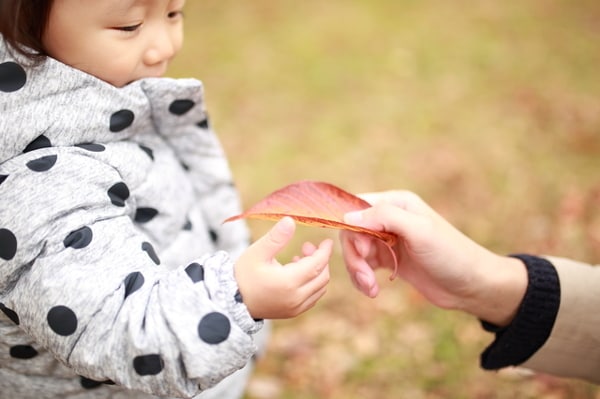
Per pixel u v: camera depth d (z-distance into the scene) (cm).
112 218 53
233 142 156
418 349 99
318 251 52
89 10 51
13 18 49
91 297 49
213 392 65
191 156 68
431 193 135
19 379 58
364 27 226
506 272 64
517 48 205
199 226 66
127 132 58
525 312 63
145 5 53
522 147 150
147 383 49
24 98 51
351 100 177
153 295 50
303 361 99
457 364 95
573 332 63
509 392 90
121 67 54
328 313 107
